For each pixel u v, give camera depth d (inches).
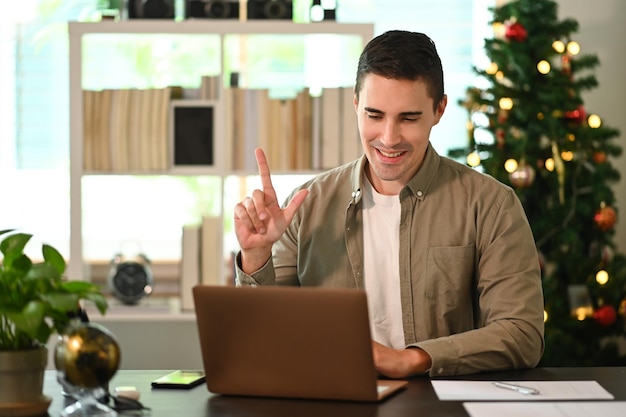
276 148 174.2
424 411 74.6
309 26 171.5
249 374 79.4
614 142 203.8
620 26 202.7
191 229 174.9
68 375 74.3
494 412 73.2
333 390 77.7
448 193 100.7
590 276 181.3
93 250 199.6
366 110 92.7
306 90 174.4
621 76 203.5
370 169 102.6
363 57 93.8
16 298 74.4
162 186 200.8
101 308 77.0
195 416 74.0
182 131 174.4
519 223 97.8
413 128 92.9
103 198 200.1
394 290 101.3
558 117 181.3
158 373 91.3
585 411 73.6
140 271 176.1
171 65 199.6
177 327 182.7
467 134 193.9
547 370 90.4
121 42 195.9
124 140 173.9
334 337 76.5
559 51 180.7
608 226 181.3
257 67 200.8
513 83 182.1
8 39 200.5
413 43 92.5
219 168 174.2
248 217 93.0
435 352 86.6
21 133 201.0
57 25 201.0
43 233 201.2
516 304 93.4
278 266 105.7
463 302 99.5
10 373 74.3
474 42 206.7
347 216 102.5
